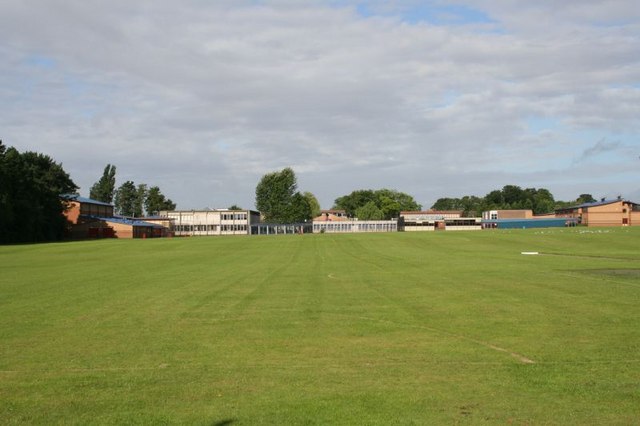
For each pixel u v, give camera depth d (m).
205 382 11.38
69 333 16.55
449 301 22.62
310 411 9.57
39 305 22.45
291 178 199.50
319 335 15.98
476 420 9.10
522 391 10.59
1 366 12.80
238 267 43.22
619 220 175.25
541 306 21.03
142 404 10.06
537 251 64.50
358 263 46.47
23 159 118.94
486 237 98.62
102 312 20.47
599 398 10.14
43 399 10.41
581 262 45.28
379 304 22.05
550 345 14.40
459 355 13.45
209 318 18.97
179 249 74.81
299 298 24.08
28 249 75.19
